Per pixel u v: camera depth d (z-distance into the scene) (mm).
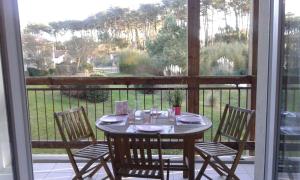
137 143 2365
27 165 1686
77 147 3766
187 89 3738
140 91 3861
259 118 1895
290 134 1723
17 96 1592
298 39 1642
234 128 3027
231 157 3768
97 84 3793
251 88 3705
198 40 3705
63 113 2975
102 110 4078
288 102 1705
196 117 2988
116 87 3822
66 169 3529
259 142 1911
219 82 3721
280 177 1768
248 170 3455
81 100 4145
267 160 1846
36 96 4051
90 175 3248
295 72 1675
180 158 3691
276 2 1677
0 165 1616
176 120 2887
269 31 1768
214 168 3129
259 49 1834
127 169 2520
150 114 2982
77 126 3113
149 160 2412
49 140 3898
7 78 1538
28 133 1690
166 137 2529
